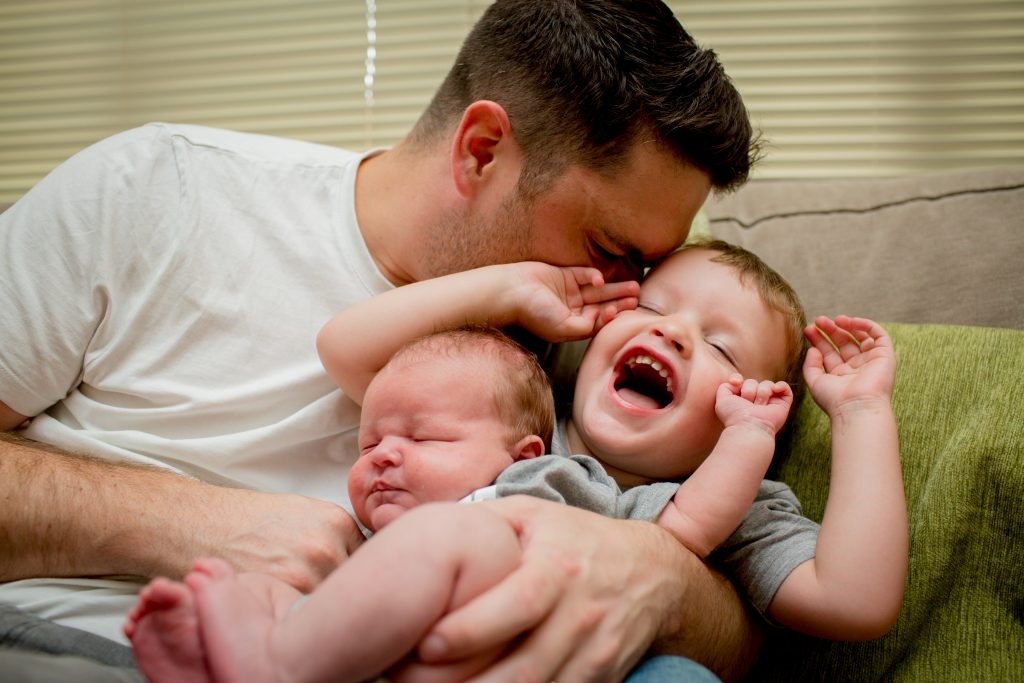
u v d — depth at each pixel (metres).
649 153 1.02
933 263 1.28
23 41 2.33
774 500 1.00
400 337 1.02
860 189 1.45
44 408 1.09
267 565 0.83
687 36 1.10
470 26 2.12
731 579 0.96
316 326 1.10
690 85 1.03
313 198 1.17
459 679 0.65
